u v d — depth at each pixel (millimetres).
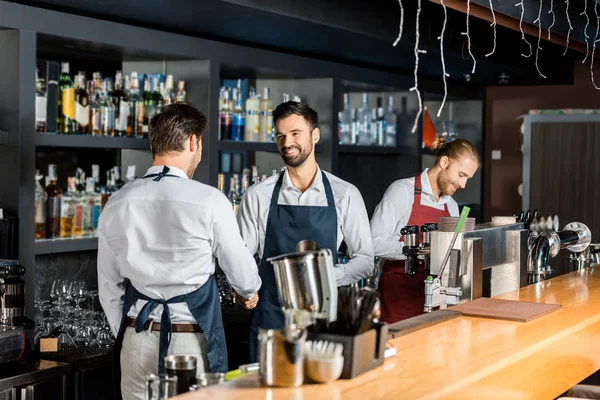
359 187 6270
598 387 2959
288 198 3420
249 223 3418
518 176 7539
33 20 3416
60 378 3311
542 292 3443
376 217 3904
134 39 3852
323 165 5188
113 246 2848
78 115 3904
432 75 6219
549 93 7383
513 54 5867
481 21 5145
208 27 4000
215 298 2867
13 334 3139
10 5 3322
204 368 2850
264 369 1923
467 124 7090
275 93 5238
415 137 6180
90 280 4113
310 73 4949
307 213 3367
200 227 2762
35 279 3783
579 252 4234
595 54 4918
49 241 3674
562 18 4129
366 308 2055
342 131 5805
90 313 3713
